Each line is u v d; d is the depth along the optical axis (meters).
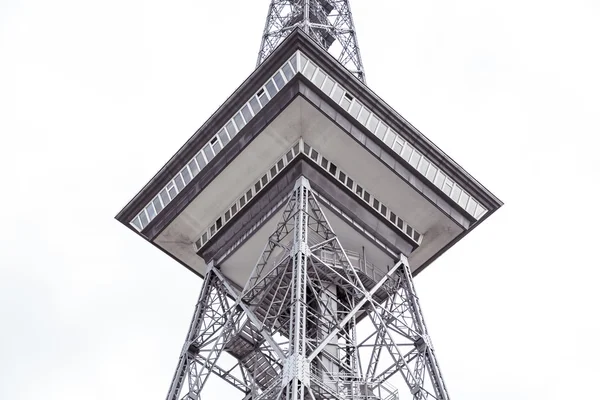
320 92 88.19
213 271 93.19
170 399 82.56
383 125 92.12
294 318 76.88
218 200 94.38
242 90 91.75
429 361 83.25
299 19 118.00
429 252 97.94
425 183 94.12
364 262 92.00
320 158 91.12
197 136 94.56
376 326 85.88
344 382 79.19
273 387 74.12
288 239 89.88
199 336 86.81
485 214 97.50
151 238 97.62
